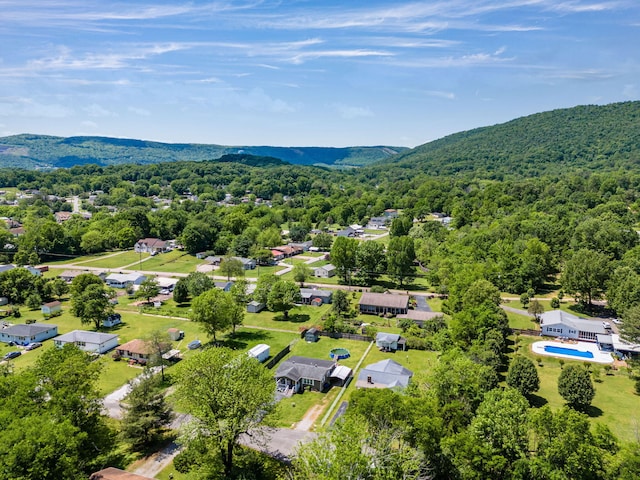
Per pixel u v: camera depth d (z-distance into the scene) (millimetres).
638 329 79812
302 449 41031
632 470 38219
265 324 105125
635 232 157250
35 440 37688
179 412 64312
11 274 119812
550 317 99688
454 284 112625
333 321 98500
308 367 74312
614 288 104625
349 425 40688
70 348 55219
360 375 72812
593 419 62375
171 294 129500
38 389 49750
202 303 90000
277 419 53531
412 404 48469
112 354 85500
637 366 73188
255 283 140375
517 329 98500
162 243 195375
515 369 68125
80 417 50312
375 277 146500
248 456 52719
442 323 95562
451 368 57406
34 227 185250
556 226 174125
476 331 83188
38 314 111500
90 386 52375
